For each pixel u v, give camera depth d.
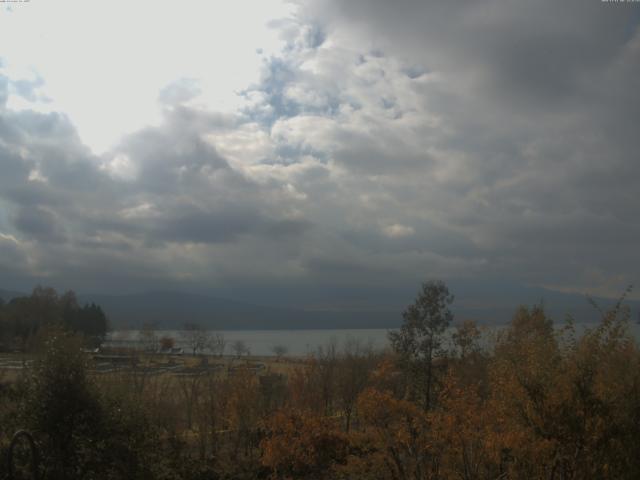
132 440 18.70
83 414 17.59
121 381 24.16
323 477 24.34
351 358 43.81
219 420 33.88
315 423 25.67
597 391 13.83
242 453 31.19
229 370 42.31
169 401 35.78
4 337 83.38
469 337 27.47
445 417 17.02
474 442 16.59
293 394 35.44
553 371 14.41
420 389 27.33
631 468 13.25
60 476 16.92
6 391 18.67
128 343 88.19
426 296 28.70
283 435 26.14
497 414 15.66
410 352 28.09
